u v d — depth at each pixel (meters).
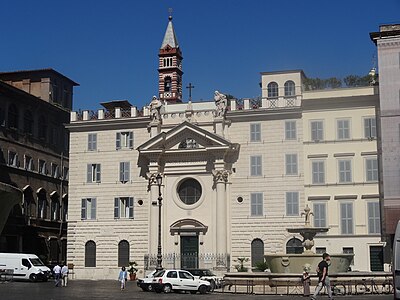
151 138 64.38
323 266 29.52
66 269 52.75
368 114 60.75
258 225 61.78
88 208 67.31
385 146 58.44
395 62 59.50
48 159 81.25
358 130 60.78
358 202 59.69
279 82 65.38
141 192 65.75
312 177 61.31
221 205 62.09
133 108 67.31
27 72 85.19
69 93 90.75
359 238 59.12
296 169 61.78
